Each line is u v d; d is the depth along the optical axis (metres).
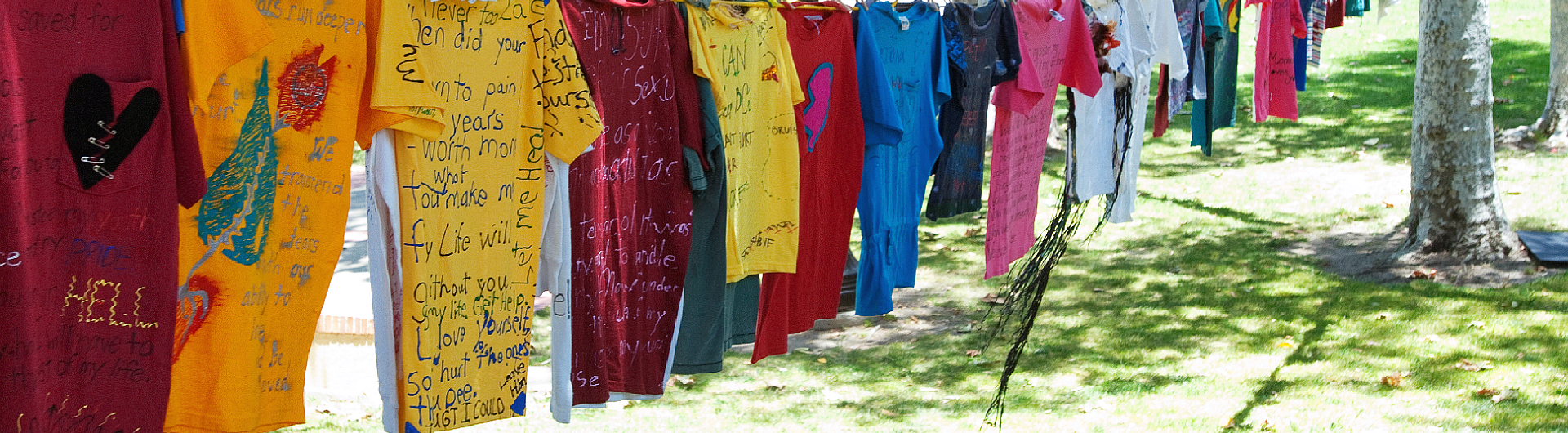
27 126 1.94
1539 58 15.05
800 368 6.78
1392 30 17.50
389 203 2.51
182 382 2.29
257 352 2.38
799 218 3.60
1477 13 8.45
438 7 2.51
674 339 3.24
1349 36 17.44
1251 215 10.51
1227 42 7.95
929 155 4.15
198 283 2.28
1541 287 7.98
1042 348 7.08
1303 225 10.11
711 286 3.32
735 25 3.27
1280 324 7.49
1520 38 16.16
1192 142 8.00
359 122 2.48
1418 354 6.82
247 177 2.29
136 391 2.10
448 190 2.61
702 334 3.35
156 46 2.04
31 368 1.97
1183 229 10.14
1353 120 13.63
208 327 2.30
